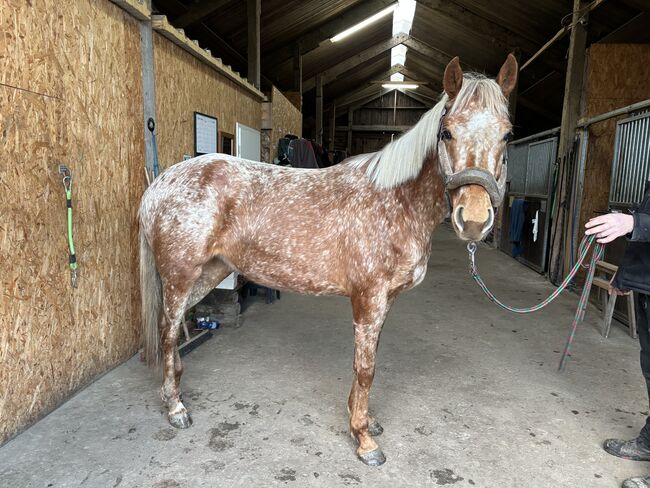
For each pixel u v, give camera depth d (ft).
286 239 5.91
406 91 62.49
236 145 13.74
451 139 4.74
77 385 7.14
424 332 10.80
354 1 26.43
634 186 11.25
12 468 5.33
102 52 7.36
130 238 8.45
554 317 12.08
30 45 5.84
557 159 16.47
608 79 15.05
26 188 5.86
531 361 9.10
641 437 5.82
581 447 6.15
